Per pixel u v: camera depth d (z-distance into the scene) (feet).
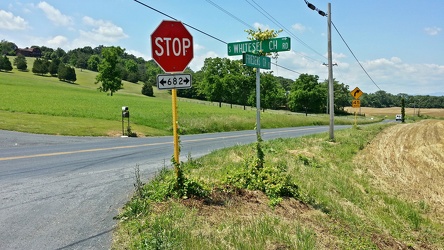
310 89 290.97
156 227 15.21
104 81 211.82
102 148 46.39
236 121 110.11
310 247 15.47
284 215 20.21
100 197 21.35
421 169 46.91
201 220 16.83
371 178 39.68
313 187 28.55
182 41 19.62
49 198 20.94
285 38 25.99
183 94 369.91
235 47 28.55
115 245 14.29
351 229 21.74
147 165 33.40
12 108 102.27
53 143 52.26
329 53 65.00
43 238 14.98
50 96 179.11
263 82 227.81
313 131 102.47
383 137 81.87
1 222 16.75
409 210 30.55
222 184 23.62
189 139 64.75
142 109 140.87
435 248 24.18
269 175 24.94
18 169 30.25
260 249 14.26
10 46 621.31
